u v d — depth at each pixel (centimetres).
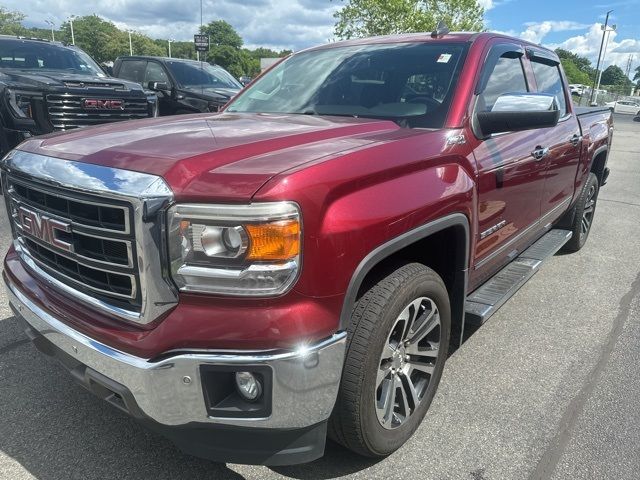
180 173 186
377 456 240
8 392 292
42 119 719
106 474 235
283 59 400
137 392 190
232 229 178
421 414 259
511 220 336
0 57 816
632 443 259
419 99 297
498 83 331
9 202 263
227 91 1110
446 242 277
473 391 302
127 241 188
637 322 399
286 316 183
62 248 213
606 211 789
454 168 258
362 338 211
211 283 182
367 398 216
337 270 192
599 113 560
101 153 211
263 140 223
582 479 235
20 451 247
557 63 455
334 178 195
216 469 240
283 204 179
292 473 238
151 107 853
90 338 202
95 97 760
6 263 267
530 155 338
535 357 342
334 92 330
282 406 188
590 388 307
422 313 252
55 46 901
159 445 254
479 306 306
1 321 370
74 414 275
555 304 430
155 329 188
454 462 245
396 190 219
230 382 193
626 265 534
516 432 266
